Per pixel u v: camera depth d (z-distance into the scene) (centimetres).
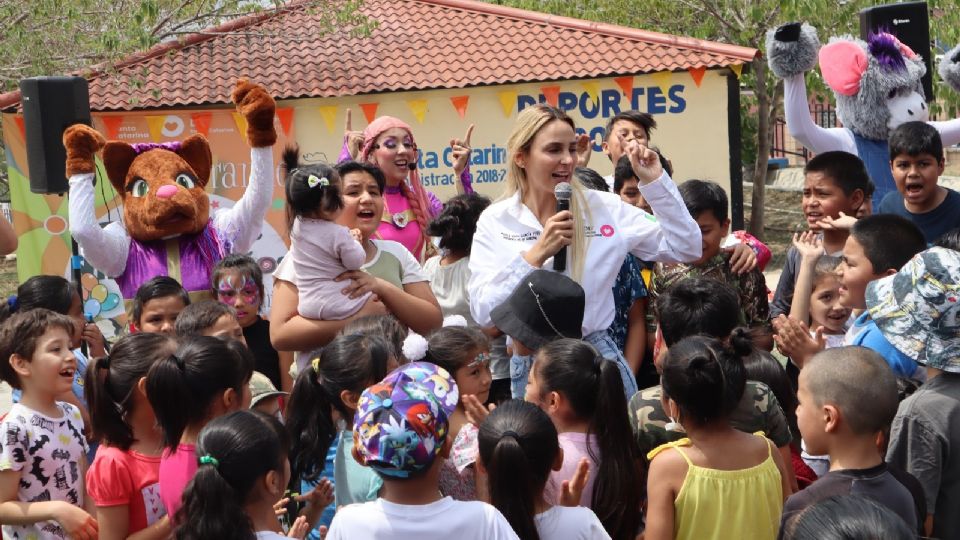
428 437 285
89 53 1191
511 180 441
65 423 399
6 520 374
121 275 556
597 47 1159
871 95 622
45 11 1165
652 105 1129
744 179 2061
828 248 513
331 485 360
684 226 430
